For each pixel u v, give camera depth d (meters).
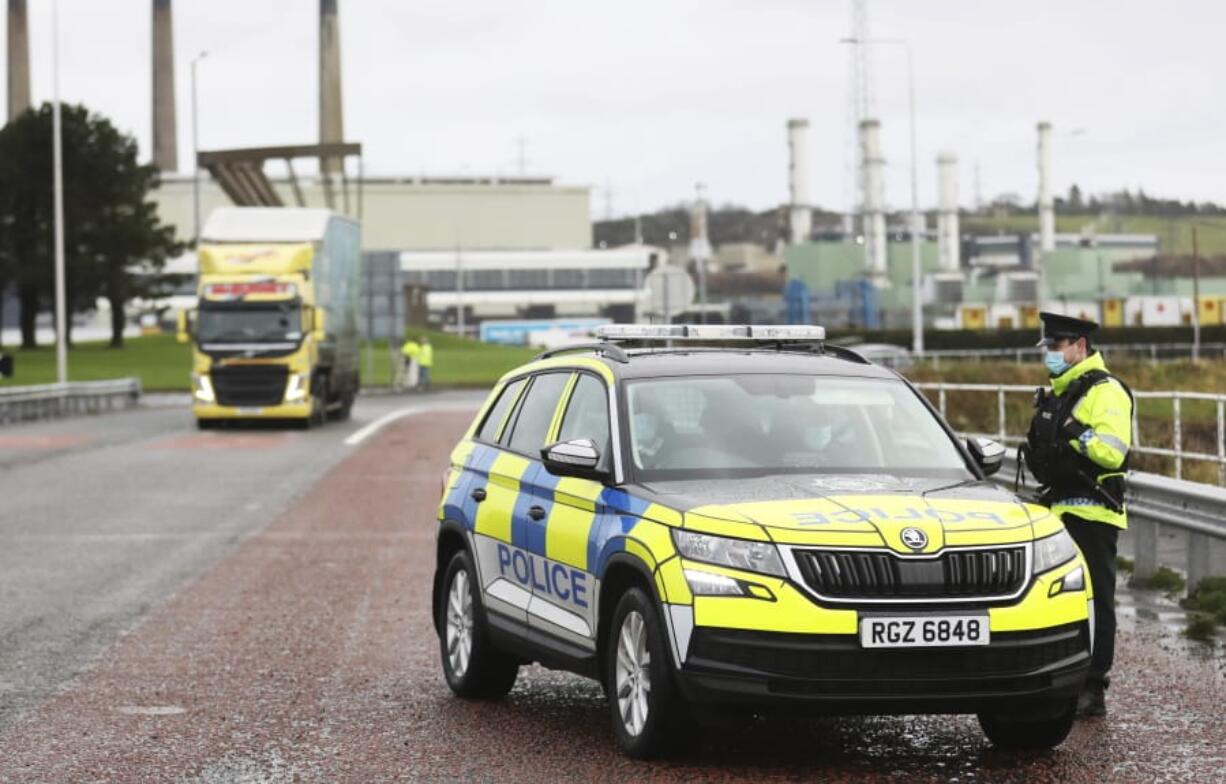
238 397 79.25
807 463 16.98
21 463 58.66
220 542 35.97
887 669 14.77
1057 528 15.70
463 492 20.22
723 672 14.84
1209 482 41.62
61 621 25.69
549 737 17.50
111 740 17.59
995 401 65.94
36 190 190.12
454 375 164.00
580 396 18.55
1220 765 15.93
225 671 21.58
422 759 16.56
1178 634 23.70
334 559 33.12
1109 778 15.45
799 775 15.57
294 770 16.20
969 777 15.51
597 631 16.61
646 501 16.08
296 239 82.12
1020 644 14.98
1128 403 18.44
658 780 15.41
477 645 19.41
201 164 130.38
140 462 59.03
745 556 14.92
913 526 15.04
